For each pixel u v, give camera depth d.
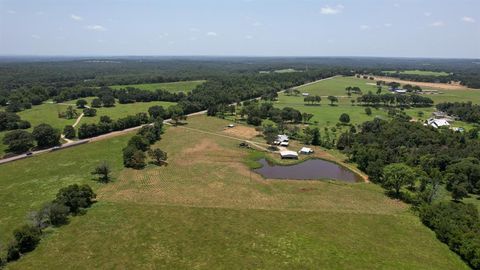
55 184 97.06
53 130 135.00
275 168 115.62
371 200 90.12
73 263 60.81
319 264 62.00
